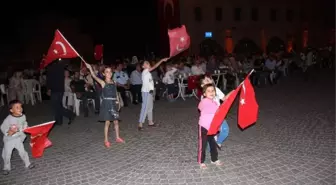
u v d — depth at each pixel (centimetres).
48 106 1274
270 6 3625
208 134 527
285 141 697
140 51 3700
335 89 1410
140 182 520
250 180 509
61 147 719
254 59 1828
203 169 558
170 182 514
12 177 562
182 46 746
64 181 538
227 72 1520
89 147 712
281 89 1476
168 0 3047
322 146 655
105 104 700
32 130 587
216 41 3350
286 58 2091
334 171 531
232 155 621
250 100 573
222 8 3362
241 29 3488
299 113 962
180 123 898
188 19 3184
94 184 521
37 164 618
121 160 622
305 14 3859
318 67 2358
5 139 573
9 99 1314
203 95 596
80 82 1065
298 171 536
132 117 1004
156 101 1291
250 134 761
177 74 1343
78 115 1066
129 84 1249
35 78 1440
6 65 2655
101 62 1346
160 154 646
